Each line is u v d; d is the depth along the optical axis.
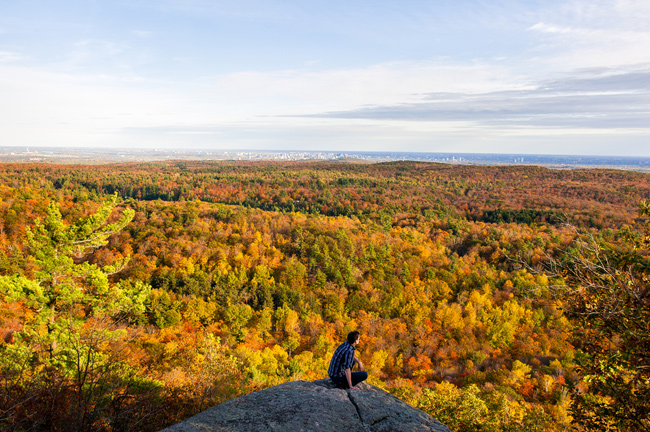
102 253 52.88
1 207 56.97
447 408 15.65
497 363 41.28
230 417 4.55
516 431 15.12
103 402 5.39
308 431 4.27
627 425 5.73
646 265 5.71
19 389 4.75
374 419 4.71
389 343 44.75
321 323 47.34
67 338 10.61
